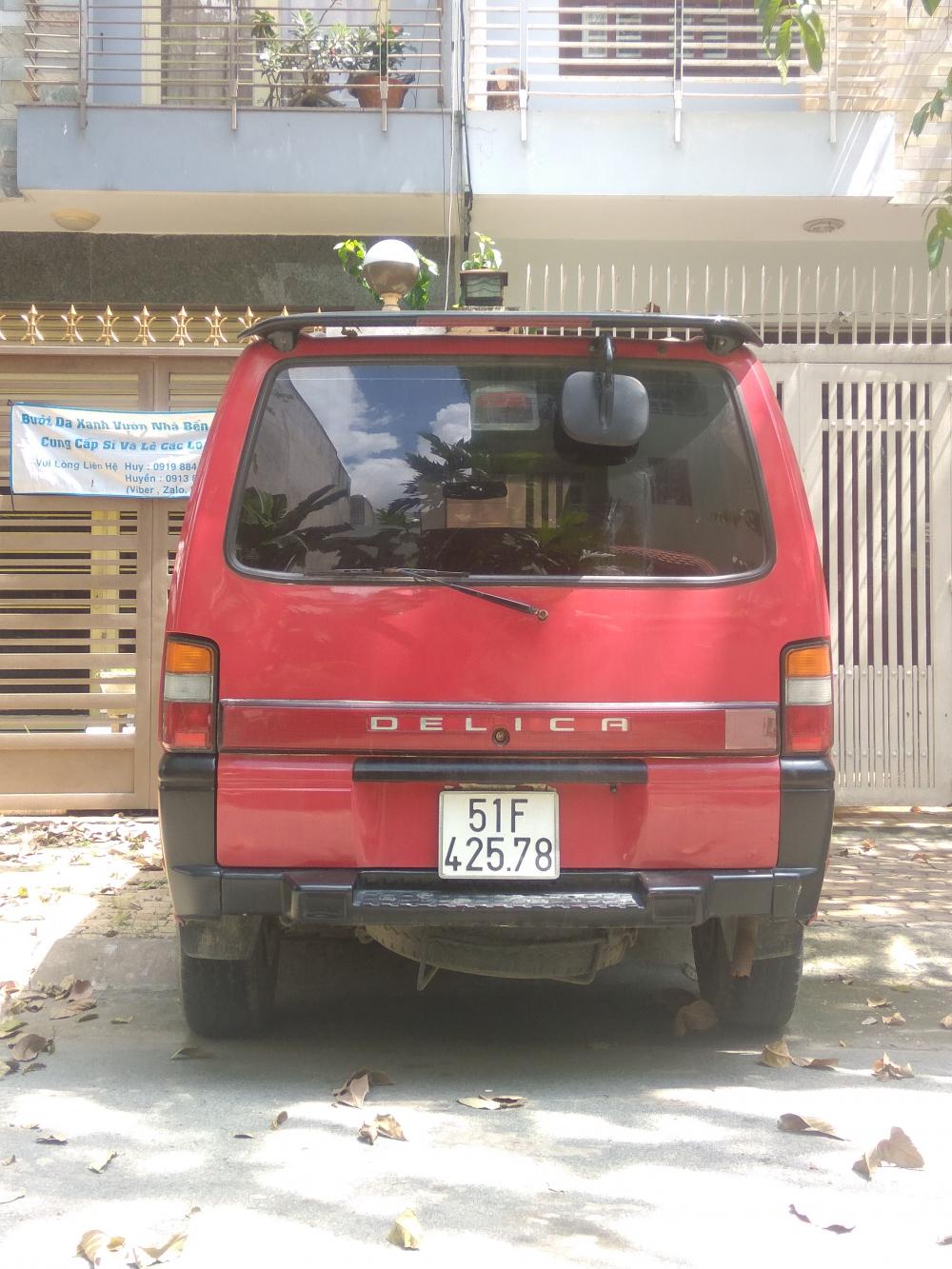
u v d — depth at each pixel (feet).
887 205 30.35
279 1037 14.40
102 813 24.52
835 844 22.90
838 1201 9.88
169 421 24.20
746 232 32.45
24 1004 15.31
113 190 29.12
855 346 25.30
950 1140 11.22
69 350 24.14
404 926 12.92
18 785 24.49
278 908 11.96
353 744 11.99
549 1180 10.29
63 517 24.45
